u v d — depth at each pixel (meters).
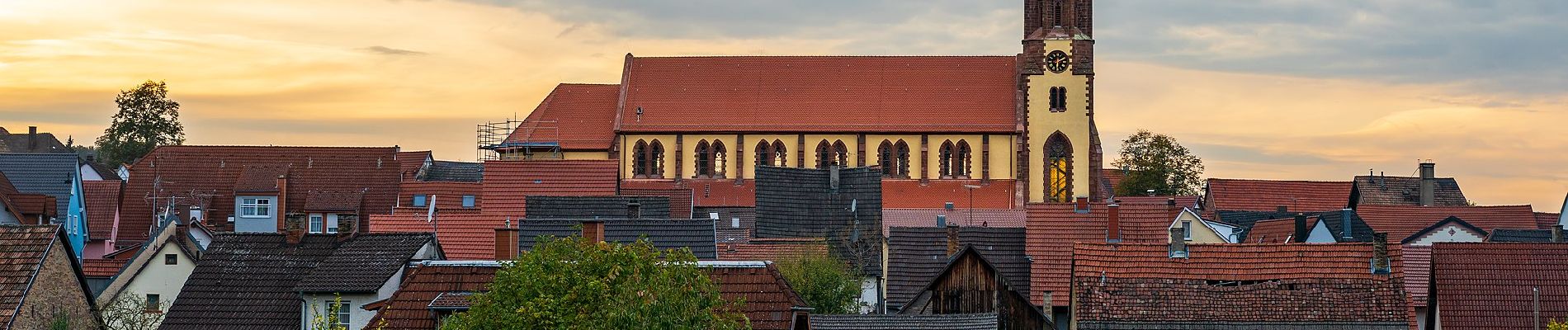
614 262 80.19
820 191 179.88
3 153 168.00
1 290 92.19
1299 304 112.50
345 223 111.75
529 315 79.00
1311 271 113.69
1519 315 112.50
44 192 166.12
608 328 78.56
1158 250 114.94
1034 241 133.75
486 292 88.94
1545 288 113.31
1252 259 114.38
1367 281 113.00
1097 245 115.44
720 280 91.38
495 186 157.38
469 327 80.81
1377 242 113.88
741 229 169.25
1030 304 127.62
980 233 136.88
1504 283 113.75
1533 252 114.81
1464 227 171.38
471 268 93.56
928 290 127.19
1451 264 114.75
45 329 94.56
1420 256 129.00
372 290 103.56
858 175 181.12
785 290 91.00
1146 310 112.31
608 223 123.56
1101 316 112.25
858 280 145.12
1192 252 114.75
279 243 109.94
